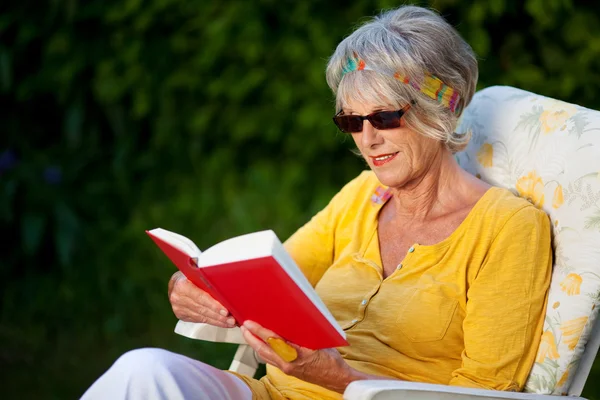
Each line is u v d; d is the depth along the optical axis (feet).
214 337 25.26
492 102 27.71
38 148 56.85
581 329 22.22
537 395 20.94
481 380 21.95
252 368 25.85
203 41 52.85
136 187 55.77
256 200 52.75
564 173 24.29
